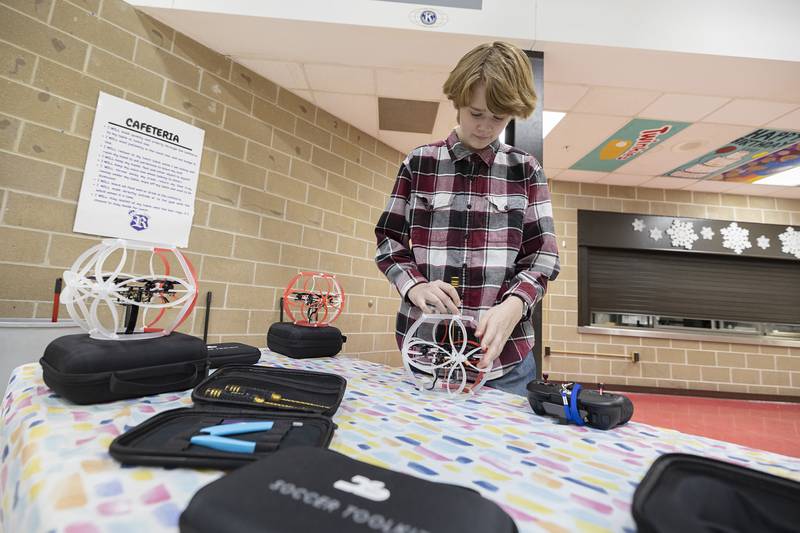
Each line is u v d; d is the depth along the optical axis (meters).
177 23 1.80
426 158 0.95
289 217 2.34
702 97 2.24
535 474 0.34
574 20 1.73
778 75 1.95
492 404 0.63
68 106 1.54
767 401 3.68
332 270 2.59
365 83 2.22
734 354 3.77
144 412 0.43
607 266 4.01
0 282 1.39
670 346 3.77
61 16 1.53
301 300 1.57
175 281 0.59
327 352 1.13
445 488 0.25
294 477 0.24
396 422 0.48
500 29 1.71
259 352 0.85
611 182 3.93
